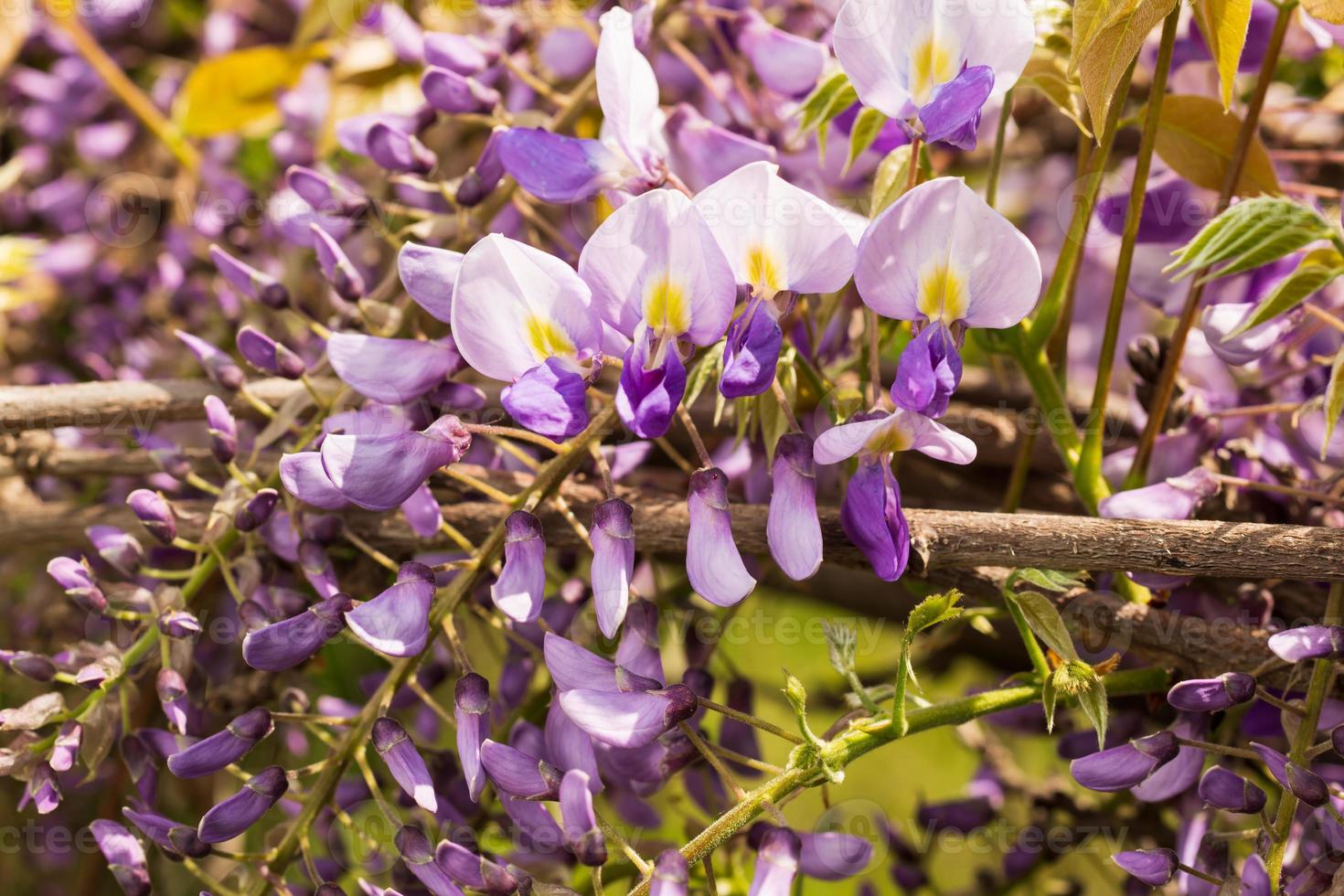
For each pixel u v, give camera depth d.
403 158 0.53
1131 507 0.50
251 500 0.51
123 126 0.74
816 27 0.60
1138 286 0.54
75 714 0.51
